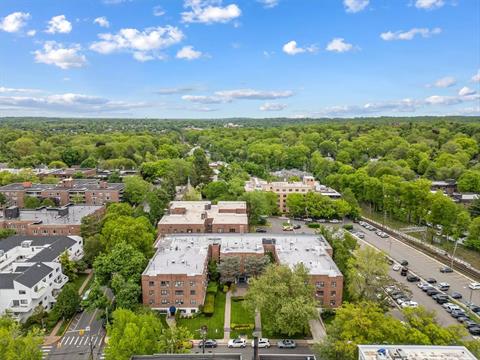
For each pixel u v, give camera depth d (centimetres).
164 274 7575
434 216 12038
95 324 7281
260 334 6962
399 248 11656
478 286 8794
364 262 7462
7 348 4994
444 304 7906
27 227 11250
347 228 13625
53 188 15900
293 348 6538
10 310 6856
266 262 8606
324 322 7381
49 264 8275
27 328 6994
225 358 4816
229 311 7744
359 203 17775
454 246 11669
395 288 8675
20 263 8438
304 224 14438
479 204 12588
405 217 14662
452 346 4416
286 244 9688
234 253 8875
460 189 17275
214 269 8912
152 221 12606
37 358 5194
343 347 5144
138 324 5525
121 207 11925
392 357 4259
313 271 7894
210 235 10400
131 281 7406
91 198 15650
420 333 5056
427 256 10962
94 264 7950
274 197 15288
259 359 5294
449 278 9438
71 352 6400
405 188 13900
